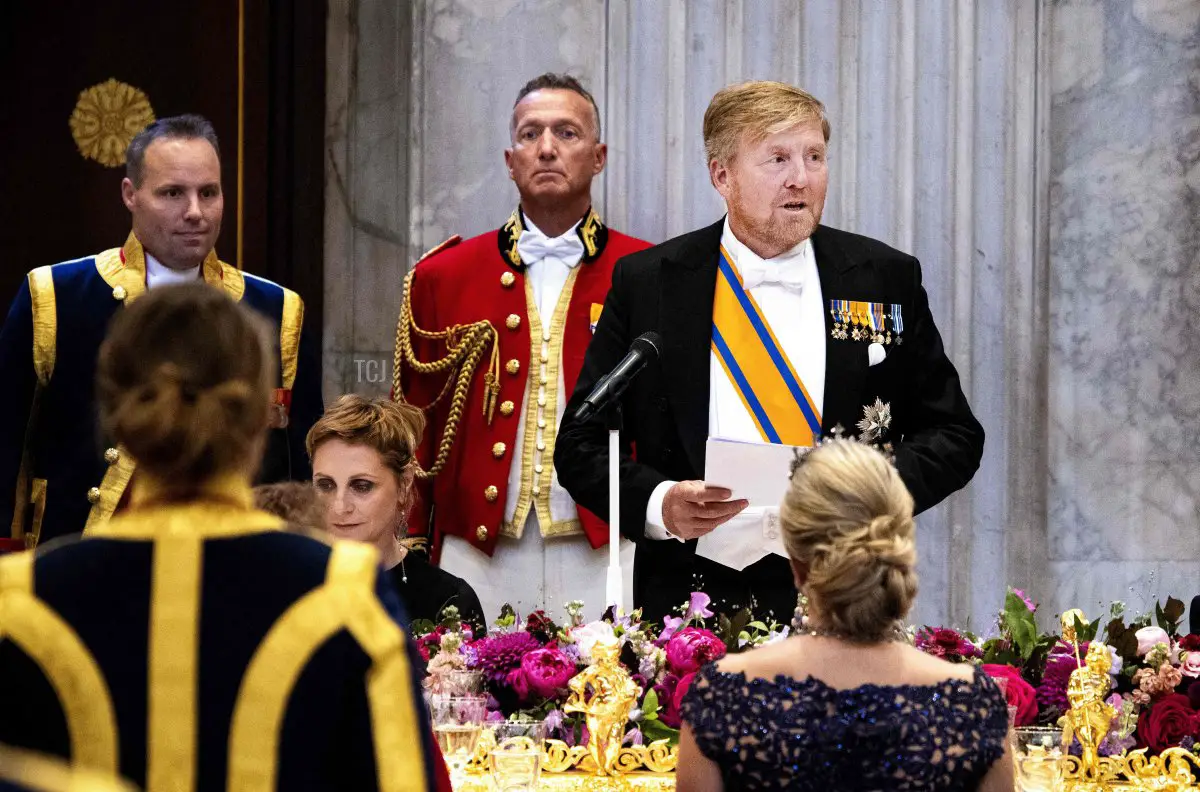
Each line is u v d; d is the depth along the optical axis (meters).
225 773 4.31
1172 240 14.73
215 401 4.51
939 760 5.62
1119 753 8.07
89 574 4.43
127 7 15.23
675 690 8.05
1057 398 14.82
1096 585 14.73
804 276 10.31
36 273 10.84
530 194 12.67
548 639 8.70
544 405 12.47
